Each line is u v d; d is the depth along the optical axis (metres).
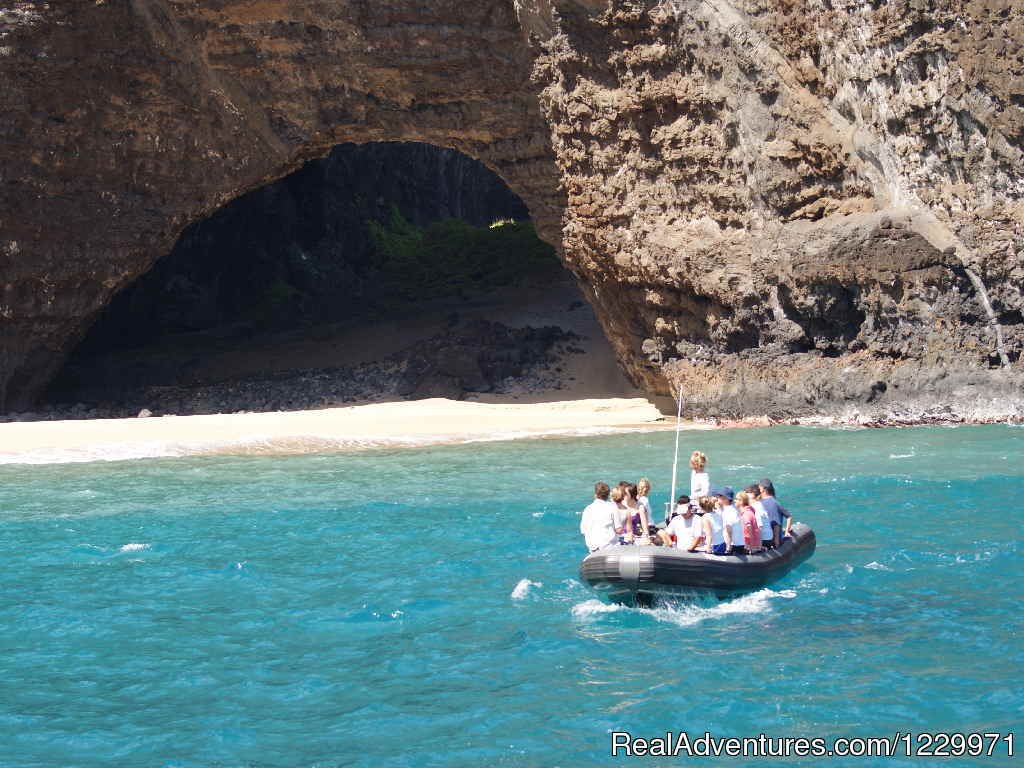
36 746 8.41
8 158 37.88
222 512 19.03
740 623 11.62
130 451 28.23
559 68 36.88
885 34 30.95
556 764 7.98
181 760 8.12
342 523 17.86
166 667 10.36
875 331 32.69
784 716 8.85
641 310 38.25
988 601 12.27
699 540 12.61
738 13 33.59
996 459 23.69
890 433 29.41
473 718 8.91
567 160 37.94
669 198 35.84
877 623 11.49
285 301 59.28
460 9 37.72
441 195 73.81
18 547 16.08
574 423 35.53
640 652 10.66
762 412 34.12
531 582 13.65
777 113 33.31
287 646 11.03
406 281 62.28
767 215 33.94
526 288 58.56
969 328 31.30
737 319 34.62
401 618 12.05
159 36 37.47
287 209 62.62
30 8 35.97
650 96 35.25
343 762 8.05
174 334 58.16
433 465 25.33
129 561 15.10
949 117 30.50
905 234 31.67
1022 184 30.06
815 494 19.55
